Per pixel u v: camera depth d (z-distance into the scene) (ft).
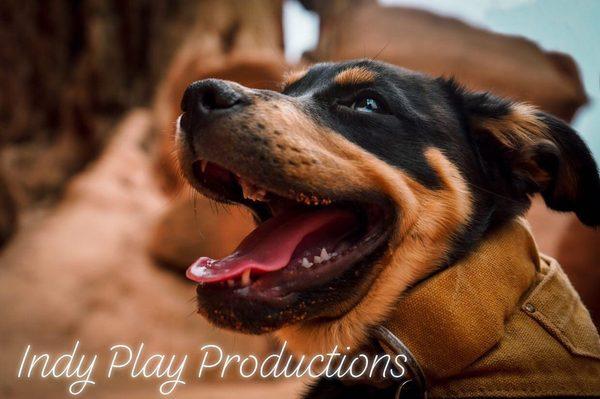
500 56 7.02
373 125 2.17
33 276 6.18
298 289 2.05
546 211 4.79
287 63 6.66
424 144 2.17
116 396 5.06
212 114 2.04
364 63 2.29
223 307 2.00
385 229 2.11
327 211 2.15
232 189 2.23
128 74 9.45
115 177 7.63
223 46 8.68
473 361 1.99
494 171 2.24
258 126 2.04
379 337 2.03
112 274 6.09
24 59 9.29
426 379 2.01
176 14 9.32
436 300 2.01
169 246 6.07
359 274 2.08
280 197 2.19
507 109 2.24
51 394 5.23
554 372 1.97
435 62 7.01
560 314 2.03
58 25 9.38
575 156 2.19
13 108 9.24
